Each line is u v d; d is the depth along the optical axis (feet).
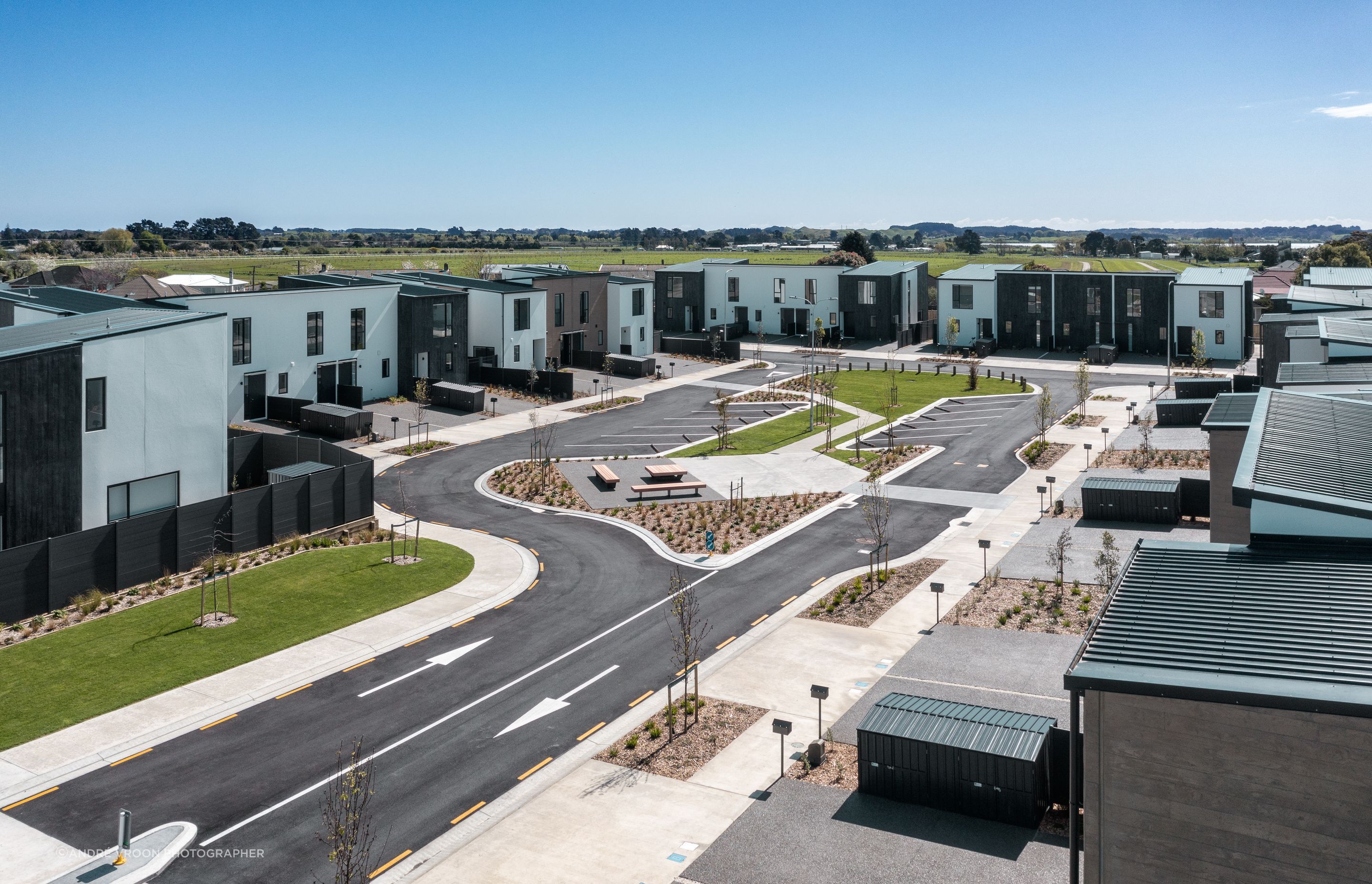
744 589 122.21
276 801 75.36
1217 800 50.21
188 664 98.48
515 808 74.69
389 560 131.23
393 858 68.54
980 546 119.03
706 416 231.50
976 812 70.64
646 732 86.22
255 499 132.77
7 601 107.04
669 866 66.90
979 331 346.74
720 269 384.47
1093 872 53.57
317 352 219.61
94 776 78.33
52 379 120.98
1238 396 118.01
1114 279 322.34
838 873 64.44
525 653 102.89
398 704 91.35
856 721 86.74
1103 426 213.46
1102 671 52.42
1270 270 565.53
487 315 259.39
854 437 210.59
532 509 158.20
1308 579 59.67
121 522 117.60
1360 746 46.88
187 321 137.69
